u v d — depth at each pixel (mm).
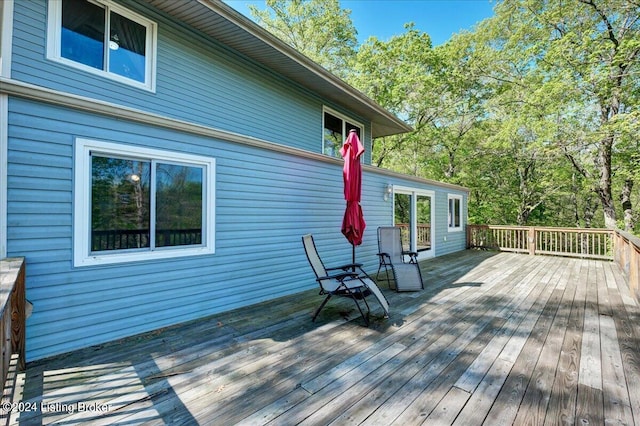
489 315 3768
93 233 2855
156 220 3285
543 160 12570
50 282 2609
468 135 14289
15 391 2123
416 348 2830
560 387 2184
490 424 1787
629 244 5246
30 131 2498
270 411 1915
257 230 4312
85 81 3828
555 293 4836
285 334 3170
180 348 2822
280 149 4570
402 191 7672
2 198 2373
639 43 8070
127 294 3057
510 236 10094
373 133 11008
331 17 14328
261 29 5000
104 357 2631
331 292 3561
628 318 3666
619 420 1828
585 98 9406
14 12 3336
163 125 3281
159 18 4488
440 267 7188
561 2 9945
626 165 10016
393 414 1881
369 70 13586
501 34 12281
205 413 1895
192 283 3574
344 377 2318
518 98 12148
